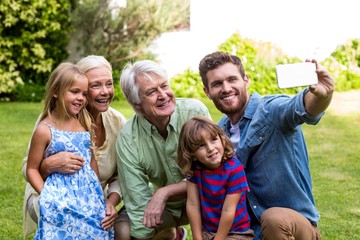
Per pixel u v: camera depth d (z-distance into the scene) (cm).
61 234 340
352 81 1023
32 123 884
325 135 794
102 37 1101
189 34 1071
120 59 1089
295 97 311
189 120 327
